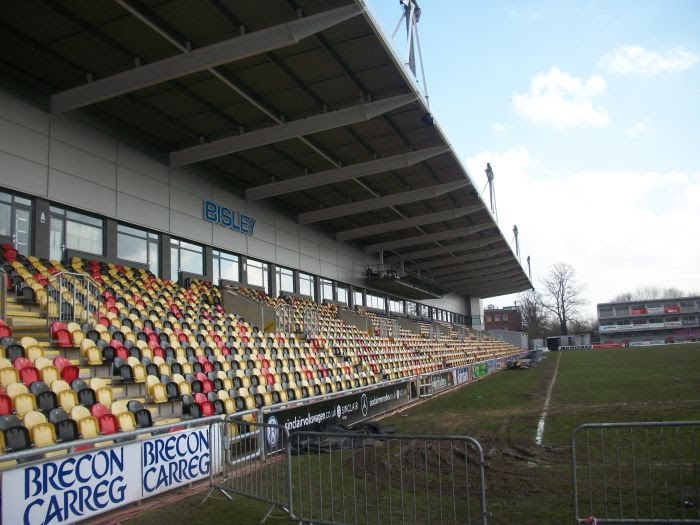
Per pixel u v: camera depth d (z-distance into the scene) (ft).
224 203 68.85
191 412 33.76
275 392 44.47
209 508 22.09
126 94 46.21
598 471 26.61
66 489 19.02
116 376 33.73
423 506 21.79
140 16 34.65
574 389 68.08
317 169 66.33
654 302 327.67
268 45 37.50
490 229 109.19
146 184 56.39
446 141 59.57
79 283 40.60
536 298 321.93
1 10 34.37
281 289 81.66
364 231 98.17
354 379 60.80
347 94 47.83
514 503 22.03
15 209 43.11
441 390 75.97
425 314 160.86
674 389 60.29
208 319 55.06
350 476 26.21
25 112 43.91
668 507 20.53
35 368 27.76
